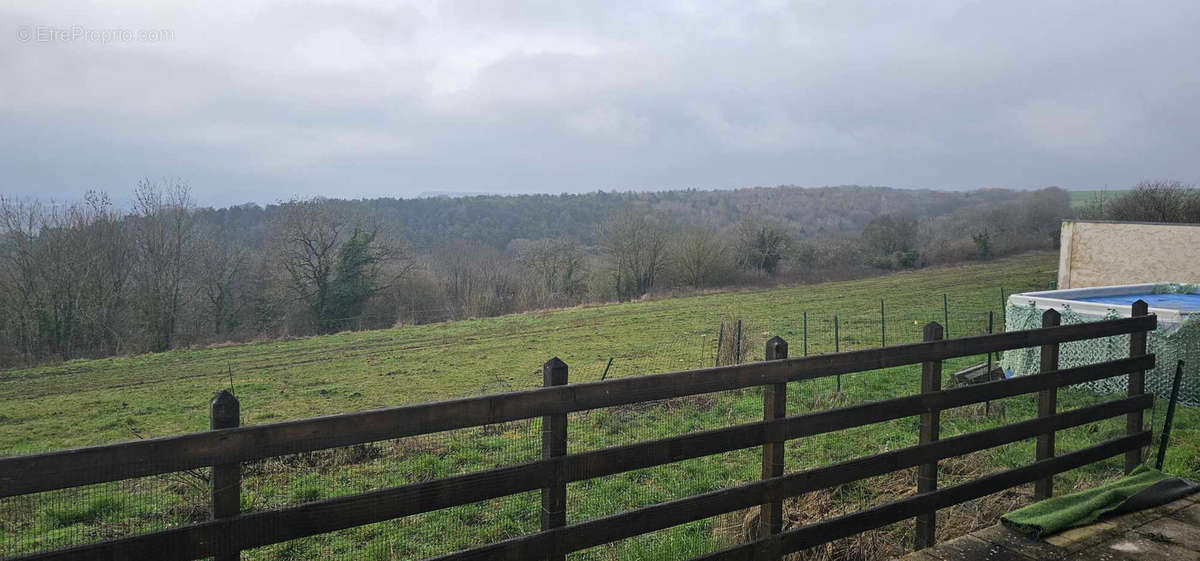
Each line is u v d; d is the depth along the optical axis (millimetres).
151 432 13609
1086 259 21812
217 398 2729
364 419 2963
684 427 10609
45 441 13039
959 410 11008
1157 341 11992
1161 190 38406
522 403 3303
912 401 4609
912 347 4535
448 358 21656
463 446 9875
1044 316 5391
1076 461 5555
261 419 14156
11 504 6594
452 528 6855
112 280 31469
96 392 18000
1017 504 6176
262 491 7652
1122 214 39250
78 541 5957
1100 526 4953
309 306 35875
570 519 6922
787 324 26469
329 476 8344
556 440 3438
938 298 33156
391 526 6891
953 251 52469
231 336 32969
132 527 6254
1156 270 20344
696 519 3840
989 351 4930
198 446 2664
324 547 6473
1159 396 11992
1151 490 5367
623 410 11586
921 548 4848
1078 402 12000
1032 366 13961
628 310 32656
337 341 26562
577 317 30812
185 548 2668
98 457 2482
